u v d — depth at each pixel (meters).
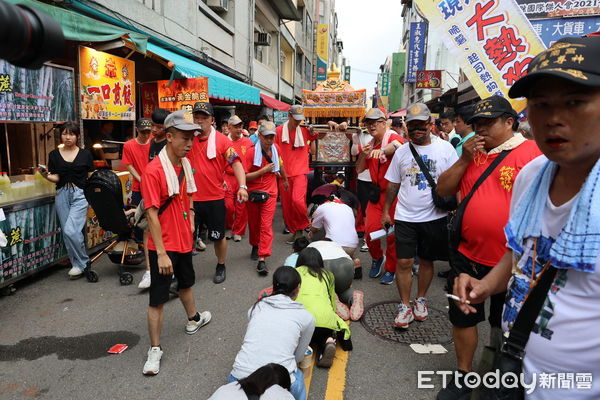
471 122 2.62
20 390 2.81
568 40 1.06
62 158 4.65
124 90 5.95
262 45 17.44
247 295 4.45
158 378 2.96
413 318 3.86
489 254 2.56
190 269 3.46
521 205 1.35
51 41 0.98
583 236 1.10
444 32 3.88
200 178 4.54
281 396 1.94
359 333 3.63
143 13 7.88
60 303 4.19
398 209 3.62
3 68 3.93
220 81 8.37
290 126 5.80
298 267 3.38
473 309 1.55
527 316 1.25
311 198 6.81
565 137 1.07
